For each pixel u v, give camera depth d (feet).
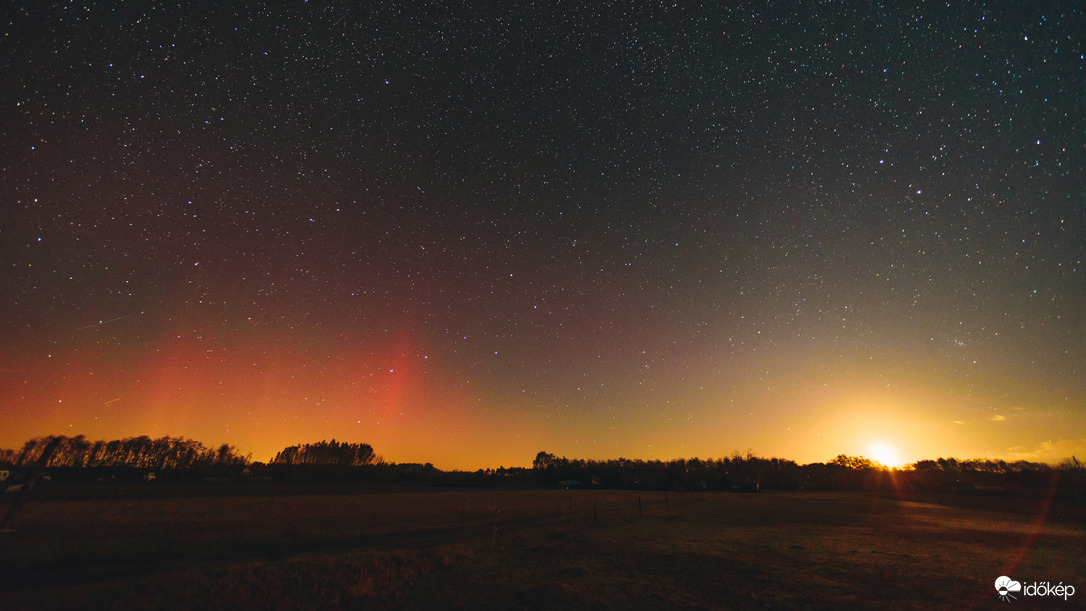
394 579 40.34
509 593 37.73
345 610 32.99
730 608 34.94
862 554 57.88
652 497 191.01
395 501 134.31
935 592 39.58
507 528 80.59
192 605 31.14
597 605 35.01
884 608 35.14
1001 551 61.00
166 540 54.03
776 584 41.91
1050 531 84.58
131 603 30.55
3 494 95.40
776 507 142.72
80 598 30.73
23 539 50.19
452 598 36.32
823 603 36.32
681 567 48.83
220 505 104.37
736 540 69.36
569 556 54.03
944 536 76.33
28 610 28.71
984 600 37.35
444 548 53.42
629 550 58.75
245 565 40.37
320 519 83.10
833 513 121.90
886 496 207.82
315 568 40.24
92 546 48.14
